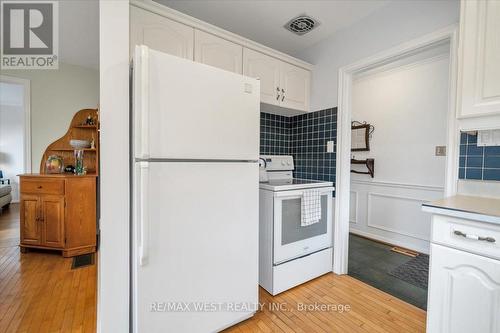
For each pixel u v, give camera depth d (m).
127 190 1.34
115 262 1.32
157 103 1.22
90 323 1.60
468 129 1.44
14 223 3.71
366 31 2.11
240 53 2.06
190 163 1.33
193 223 1.36
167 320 1.30
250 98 1.57
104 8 1.28
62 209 2.64
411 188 2.94
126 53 1.33
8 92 4.94
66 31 2.62
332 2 1.94
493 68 1.27
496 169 1.42
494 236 1.04
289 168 2.68
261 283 2.06
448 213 1.16
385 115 3.20
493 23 1.27
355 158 3.53
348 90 2.30
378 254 2.80
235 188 1.52
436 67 2.74
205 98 1.37
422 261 2.61
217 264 1.46
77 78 3.75
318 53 2.53
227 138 1.47
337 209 2.32
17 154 5.96
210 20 2.20
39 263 2.49
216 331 1.49
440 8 1.66
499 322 1.03
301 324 1.63
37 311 1.72
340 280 2.21
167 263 1.28
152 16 1.65
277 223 1.96
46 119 3.57
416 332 1.55
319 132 2.51
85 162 3.15
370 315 1.72
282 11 2.07
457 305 1.14
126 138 1.33
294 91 2.46
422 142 2.86
